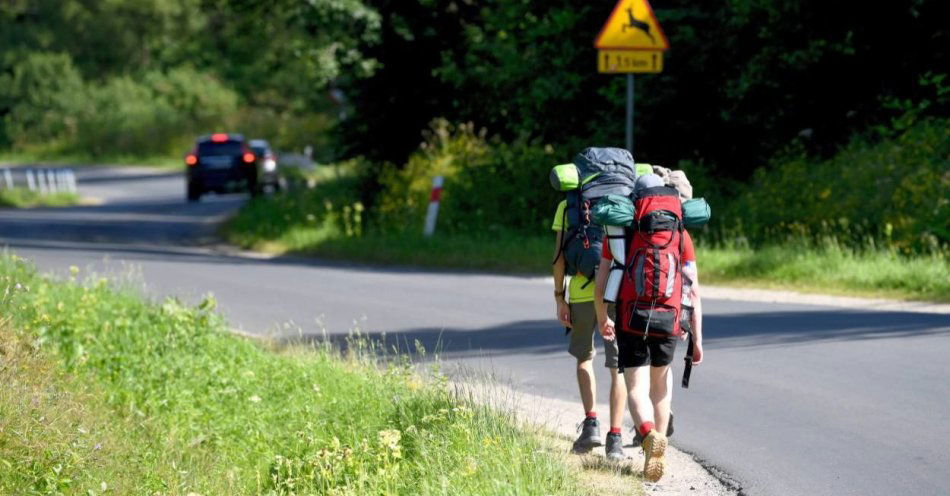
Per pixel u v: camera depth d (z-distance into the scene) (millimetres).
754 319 49031
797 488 26000
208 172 158625
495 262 74625
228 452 31062
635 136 82312
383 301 57406
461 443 26672
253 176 160625
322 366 37594
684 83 80875
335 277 68562
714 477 27062
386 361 40406
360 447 27781
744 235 70938
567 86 85062
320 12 98500
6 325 36031
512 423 29094
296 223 95812
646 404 26609
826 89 79375
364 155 108250
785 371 37969
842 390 35000
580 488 24797
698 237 72312
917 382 35562
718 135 82625
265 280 66750
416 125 105312
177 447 30562
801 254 62875
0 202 163750
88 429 29109
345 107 113875
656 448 25719
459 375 37562
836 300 54844
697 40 79312
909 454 28188
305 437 30062
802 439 29953
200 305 43500
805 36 76938
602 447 29594
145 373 36906
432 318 51750
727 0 77875
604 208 26484
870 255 61188
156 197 187250
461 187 89375
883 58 78188
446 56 95750
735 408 33562
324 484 26672
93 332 40781
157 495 26172
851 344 42062
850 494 25453
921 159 69000
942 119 72938
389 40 101188
